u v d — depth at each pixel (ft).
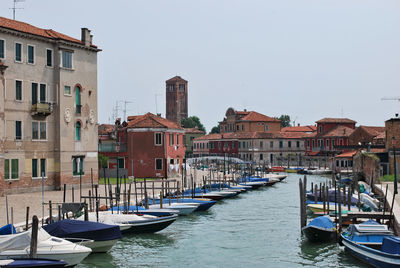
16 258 59.11
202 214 116.16
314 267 70.08
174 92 504.02
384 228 73.87
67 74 141.18
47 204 95.66
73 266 63.52
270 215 115.34
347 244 74.43
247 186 176.14
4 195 122.31
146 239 86.22
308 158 320.09
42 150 135.13
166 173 186.50
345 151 291.79
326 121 318.24
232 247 81.87
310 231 82.02
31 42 132.26
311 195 138.21
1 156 119.65
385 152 188.55
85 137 147.74
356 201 119.34
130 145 188.44
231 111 363.97
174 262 72.49
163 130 186.80
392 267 62.80
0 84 119.75
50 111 134.92
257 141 327.06
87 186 147.84
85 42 146.92
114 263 70.95
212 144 357.20
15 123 127.65
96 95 152.05
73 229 70.44
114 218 86.33
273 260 74.02
